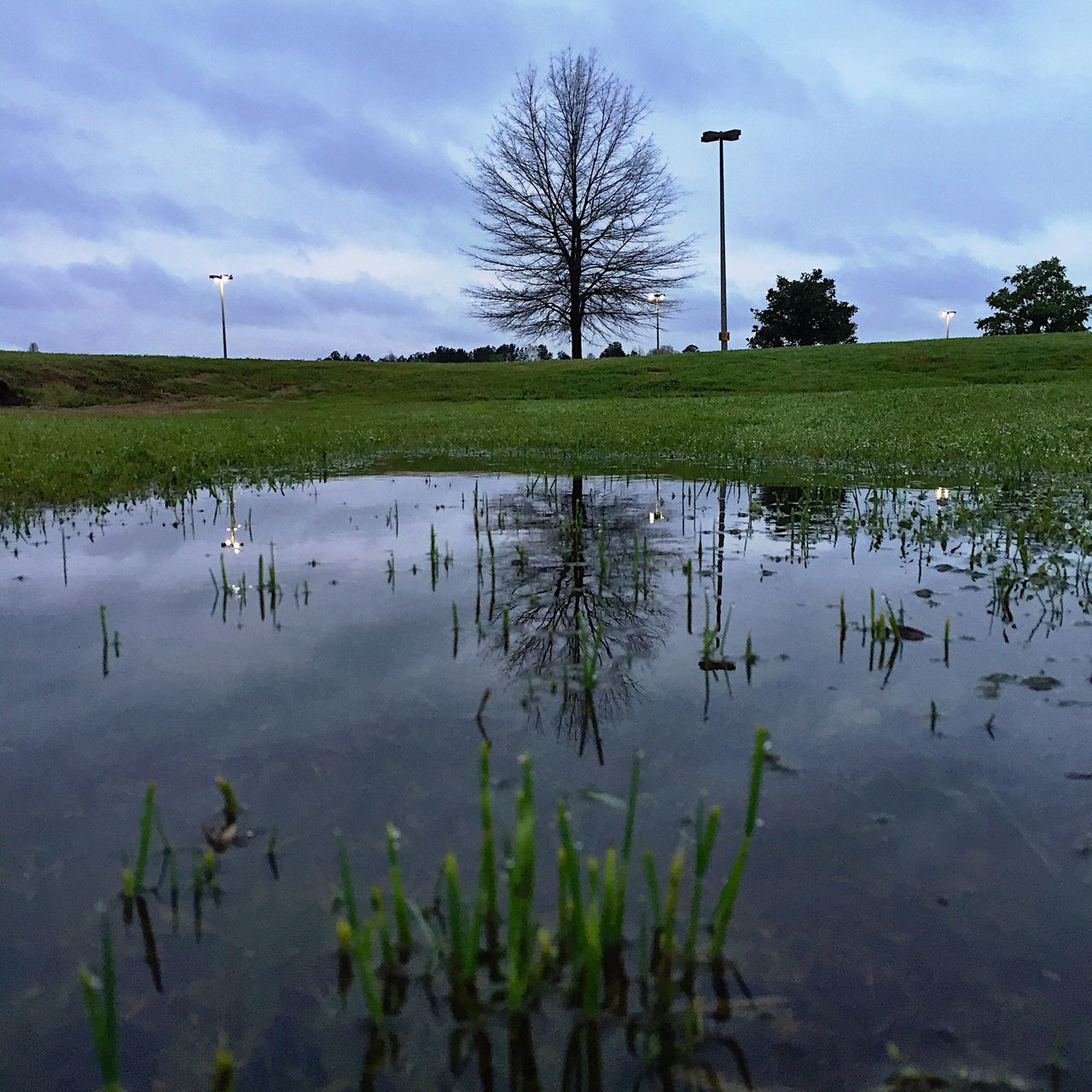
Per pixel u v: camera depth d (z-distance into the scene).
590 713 2.33
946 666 2.67
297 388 30.22
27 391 27.03
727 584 3.78
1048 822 1.75
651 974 1.33
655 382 27.52
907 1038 1.22
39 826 1.77
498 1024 1.24
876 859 1.64
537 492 7.02
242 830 1.75
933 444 9.70
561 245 41.12
